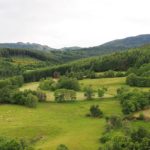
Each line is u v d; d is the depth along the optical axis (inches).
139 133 4367.6
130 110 6446.9
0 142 3900.1
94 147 4591.5
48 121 6200.8
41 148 4584.2
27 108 7204.7
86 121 6166.3
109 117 5954.7
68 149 4493.1
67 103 7539.4
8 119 6358.3
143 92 7130.9
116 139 4222.4
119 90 7691.9
